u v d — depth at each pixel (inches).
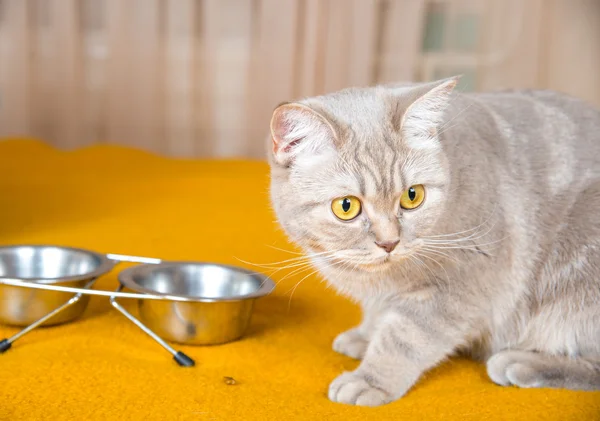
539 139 28.8
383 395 25.7
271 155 27.8
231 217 45.4
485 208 27.2
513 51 74.0
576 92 76.3
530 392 26.1
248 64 72.1
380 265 26.1
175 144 72.6
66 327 29.7
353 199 25.9
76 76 69.5
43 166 56.4
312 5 70.2
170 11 70.7
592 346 27.5
